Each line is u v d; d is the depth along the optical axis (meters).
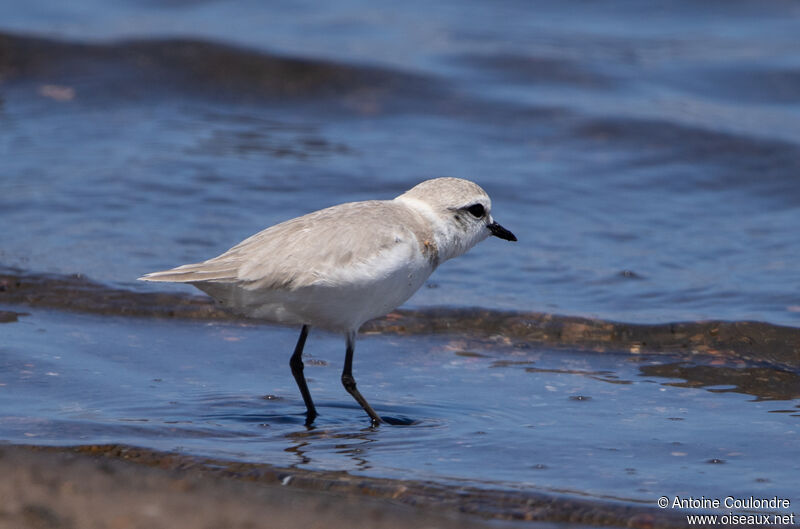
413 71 21.70
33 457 8.41
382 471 8.33
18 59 21.75
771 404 10.10
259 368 11.05
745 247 14.80
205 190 16.44
